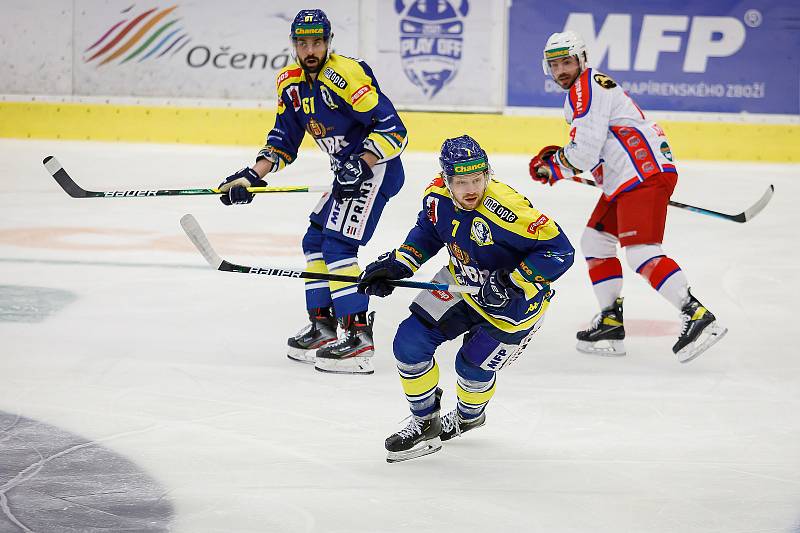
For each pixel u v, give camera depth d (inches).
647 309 716.0
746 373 559.8
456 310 412.5
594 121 579.8
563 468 411.8
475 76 1584.6
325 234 563.2
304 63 544.4
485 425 466.9
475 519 358.0
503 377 546.3
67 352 563.2
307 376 539.5
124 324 624.7
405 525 351.9
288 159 588.7
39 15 1562.5
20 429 441.7
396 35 1573.6
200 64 1576.0
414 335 407.5
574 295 749.9
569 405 498.9
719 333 553.9
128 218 991.0
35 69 1574.8
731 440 450.0
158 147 1505.9
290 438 441.1
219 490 379.6
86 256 810.2
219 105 1584.6
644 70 1583.4
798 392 525.3
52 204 1044.5
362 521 354.0
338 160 577.0
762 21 1578.5
